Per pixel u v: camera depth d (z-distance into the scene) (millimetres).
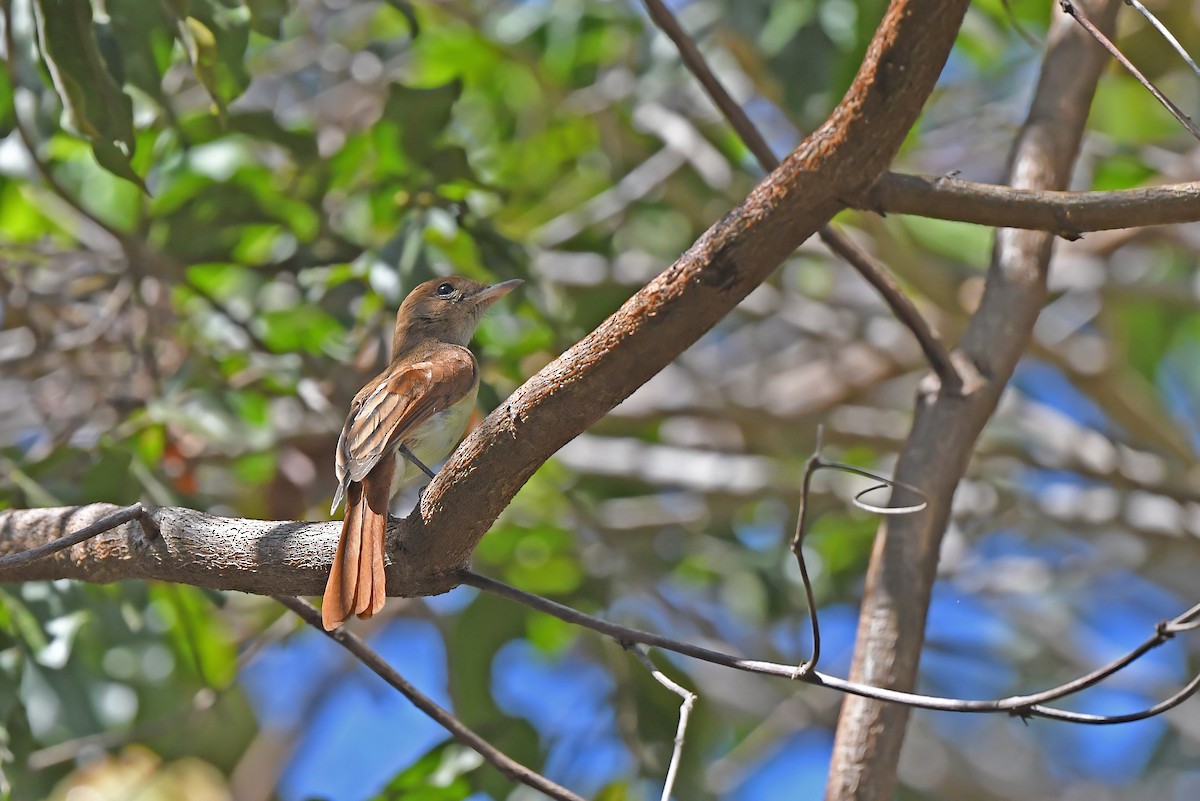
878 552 8242
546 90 13727
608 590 12023
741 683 15242
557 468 13336
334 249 11273
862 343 15367
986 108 15211
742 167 14273
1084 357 15148
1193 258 15867
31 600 9211
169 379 11273
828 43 10930
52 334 12047
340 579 6559
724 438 15594
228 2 9062
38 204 12922
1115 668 5852
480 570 12969
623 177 14430
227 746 15422
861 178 5543
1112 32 9164
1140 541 15422
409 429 8500
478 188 10766
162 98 8891
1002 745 17078
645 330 5773
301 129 11234
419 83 13992
